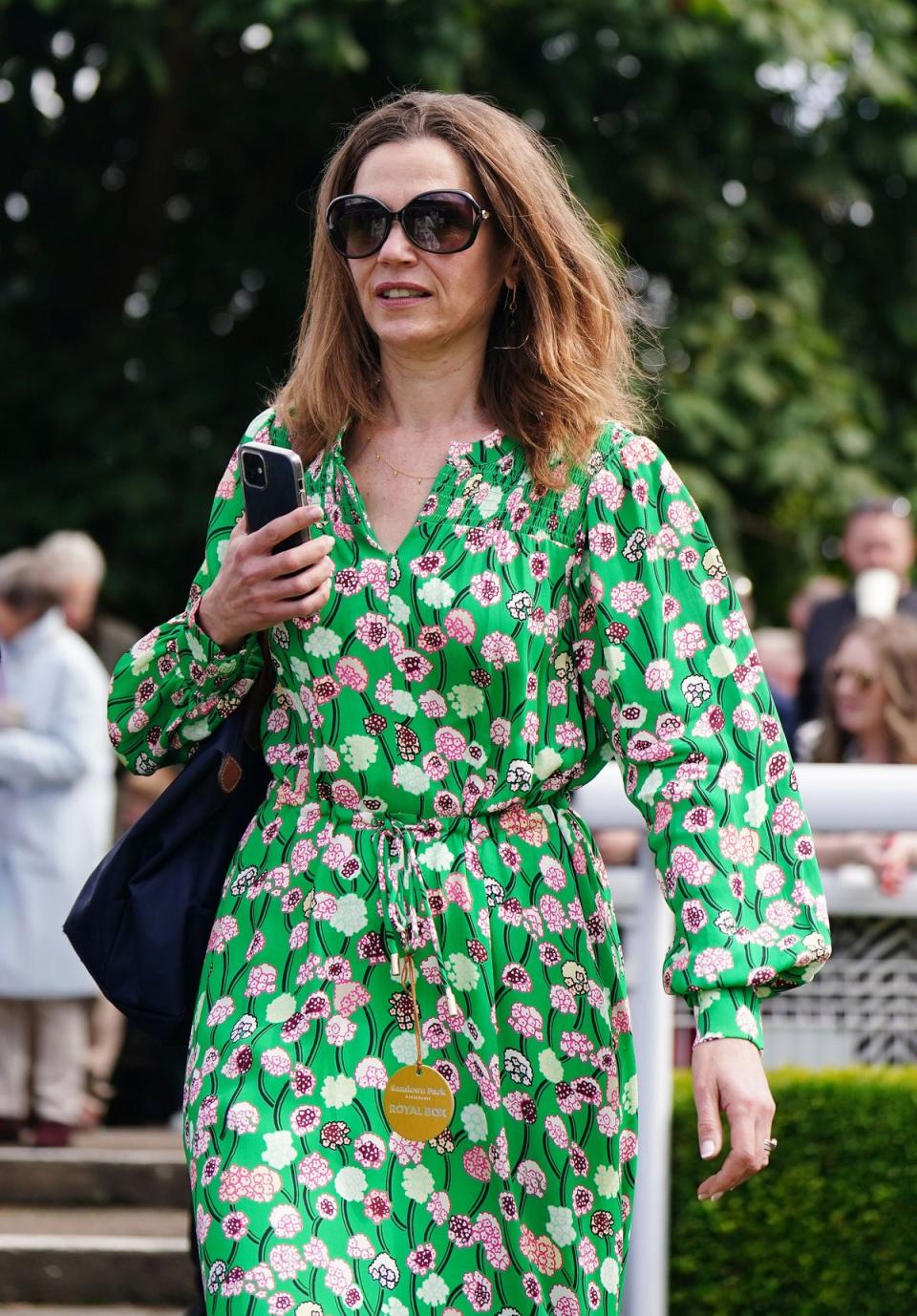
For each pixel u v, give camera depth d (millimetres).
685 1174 7711
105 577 18188
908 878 7840
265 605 4621
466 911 4617
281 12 16328
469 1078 4609
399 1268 4445
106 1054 12617
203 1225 4426
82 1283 9562
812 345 19469
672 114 19312
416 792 4664
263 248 20406
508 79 18297
